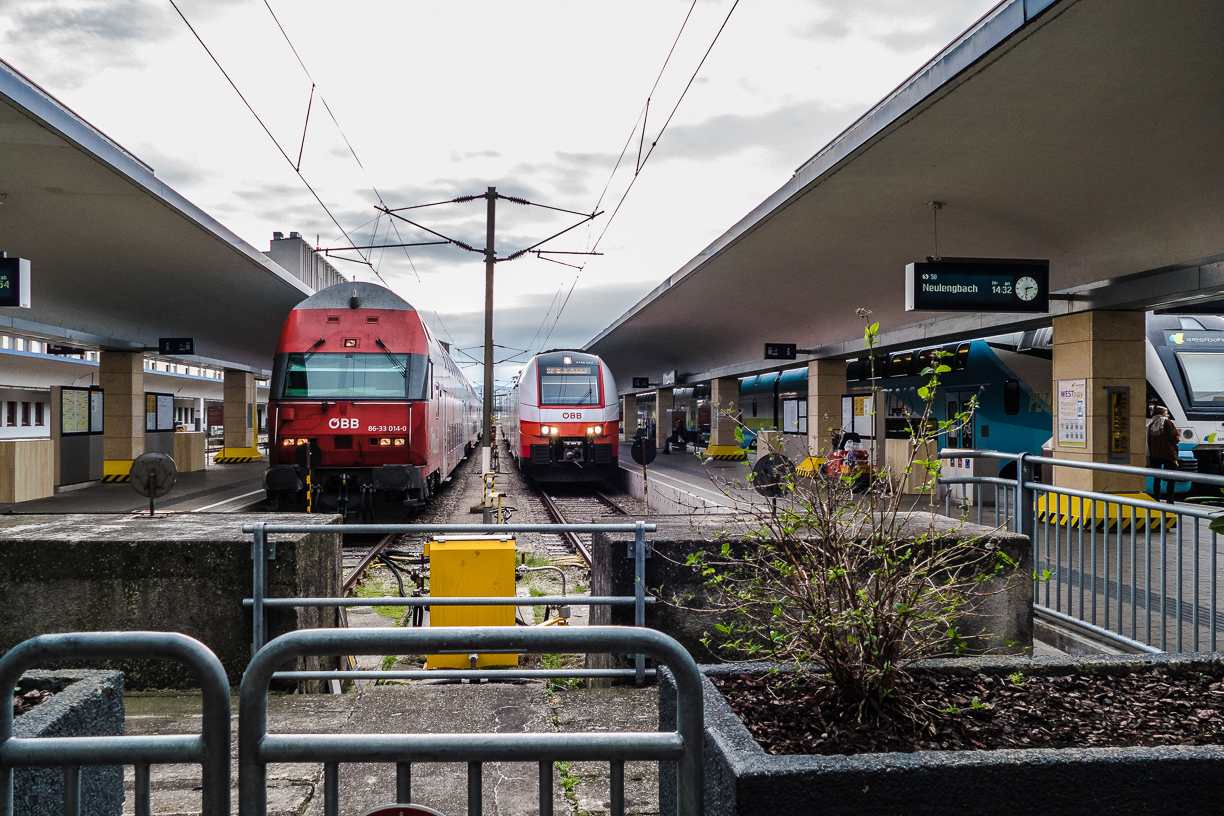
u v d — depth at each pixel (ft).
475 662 18.28
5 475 52.54
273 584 15.35
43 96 32.53
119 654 5.74
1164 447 43.70
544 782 5.72
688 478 72.08
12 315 55.36
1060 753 6.58
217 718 5.73
